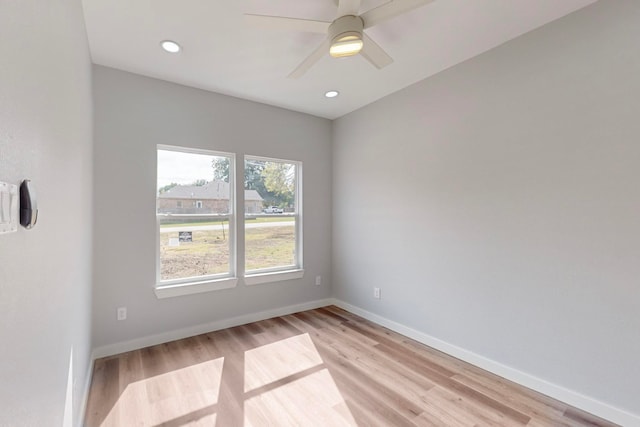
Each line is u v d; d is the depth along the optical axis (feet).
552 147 6.72
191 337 9.82
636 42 5.65
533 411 6.27
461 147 8.46
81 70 5.86
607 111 5.98
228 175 10.94
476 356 8.11
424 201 9.49
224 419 6.02
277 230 12.19
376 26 6.85
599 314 6.09
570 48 6.43
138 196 9.00
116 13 6.30
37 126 2.70
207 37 7.22
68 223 4.37
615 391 5.89
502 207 7.58
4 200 1.87
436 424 5.90
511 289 7.42
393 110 10.50
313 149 12.85
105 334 8.48
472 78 8.19
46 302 3.01
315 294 12.98
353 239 12.32
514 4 6.15
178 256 9.87
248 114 11.10
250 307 11.23
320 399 6.66
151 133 9.21
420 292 9.62
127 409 6.28
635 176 5.67
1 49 1.84
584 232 6.28
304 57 8.16
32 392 2.51
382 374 7.68
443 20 6.65
